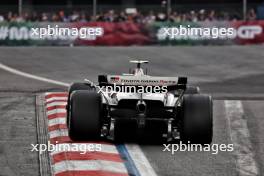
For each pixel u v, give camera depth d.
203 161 25.38
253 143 29.36
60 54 73.00
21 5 83.50
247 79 58.25
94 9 83.19
